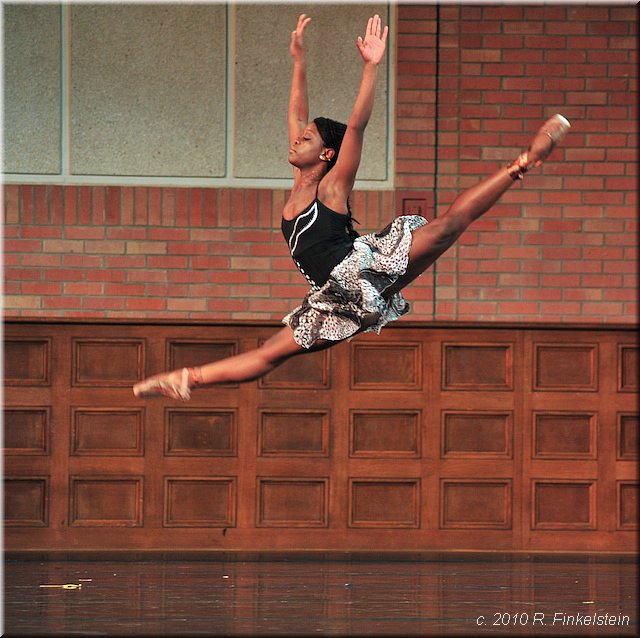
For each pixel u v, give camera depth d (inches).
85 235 516.1
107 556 513.3
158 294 518.3
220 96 517.7
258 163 518.3
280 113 518.3
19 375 522.9
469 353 531.2
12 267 514.9
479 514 531.2
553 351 532.4
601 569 490.3
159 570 478.6
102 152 516.1
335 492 527.8
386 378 530.6
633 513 533.3
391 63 516.7
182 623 358.9
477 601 409.1
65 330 522.6
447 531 529.3
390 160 518.0
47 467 523.5
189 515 526.6
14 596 413.1
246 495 527.5
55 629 347.9
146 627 351.6
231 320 519.2
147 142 516.7
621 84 520.7
